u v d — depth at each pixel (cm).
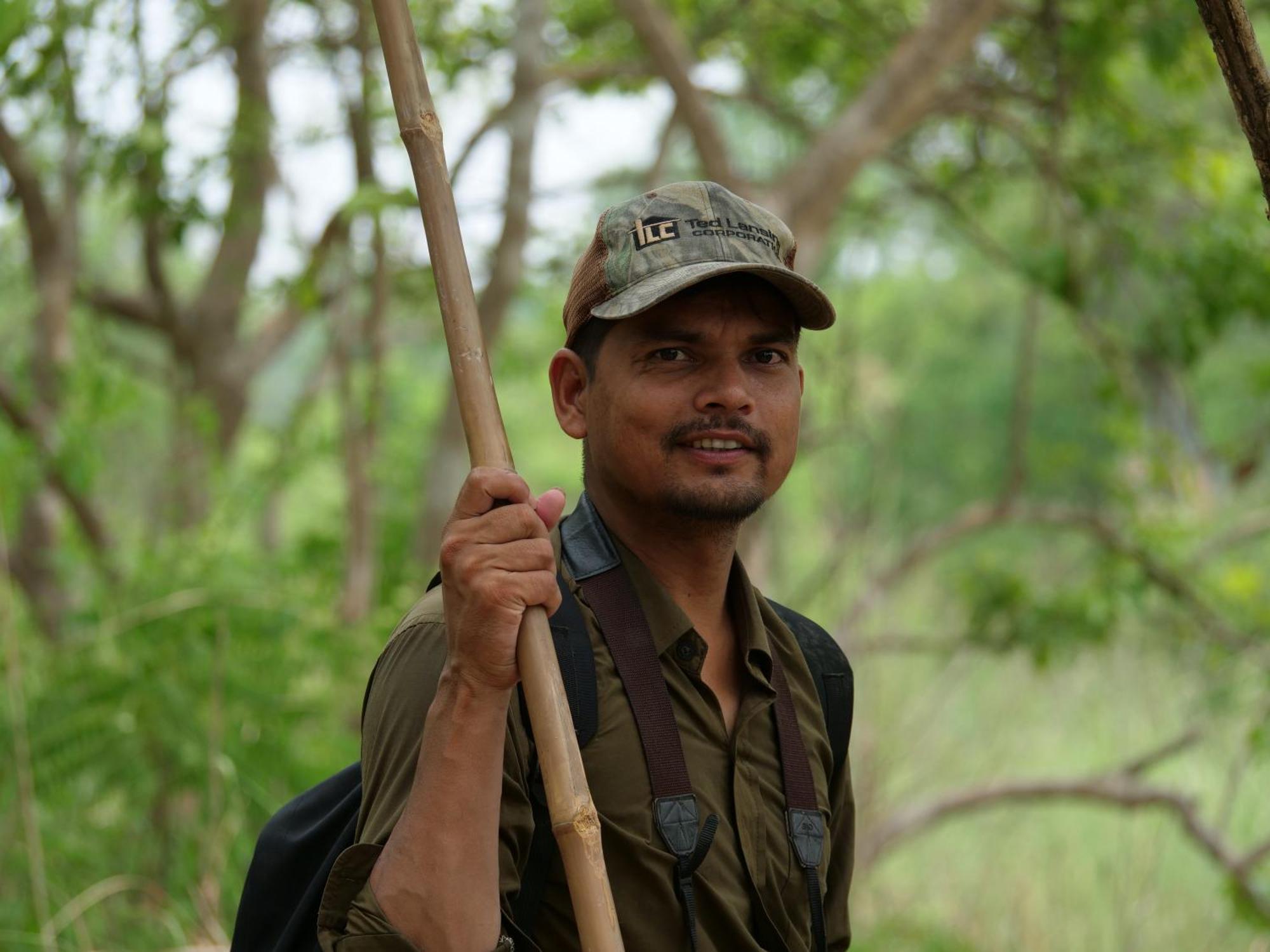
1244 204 714
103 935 372
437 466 672
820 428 824
